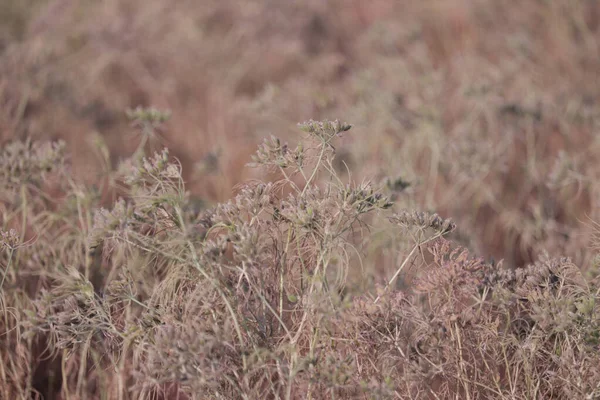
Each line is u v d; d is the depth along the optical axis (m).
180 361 4.75
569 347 5.27
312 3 16.20
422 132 10.84
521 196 10.41
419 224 5.70
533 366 5.58
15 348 6.49
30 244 7.01
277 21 15.41
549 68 13.09
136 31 14.39
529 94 11.72
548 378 5.63
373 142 11.09
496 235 9.88
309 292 5.33
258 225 5.60
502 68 13.12
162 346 4.95
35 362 6.64
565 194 9.73
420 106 10.97
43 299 5.72
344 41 16.17
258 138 11.72
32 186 7.40
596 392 5.16
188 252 5.66
